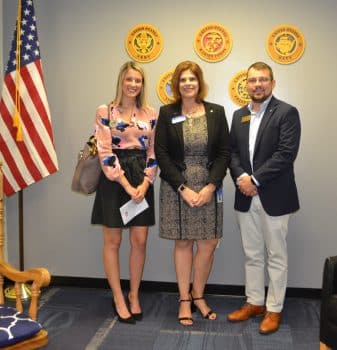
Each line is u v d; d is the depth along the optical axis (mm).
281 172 2541
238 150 2725
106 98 3320
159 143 2666
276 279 2664
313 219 3207
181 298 2811
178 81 2646
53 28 3316
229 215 3291
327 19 3061
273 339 2559
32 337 1688
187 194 2570
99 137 2617
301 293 3260
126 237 3387
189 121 2633
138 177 2648
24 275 1814
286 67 3129
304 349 2438
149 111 2734
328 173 3166
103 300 3184
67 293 3332
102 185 2691
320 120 3139
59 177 3432
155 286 3385
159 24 3211
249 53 3152
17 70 3053
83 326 2729
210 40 3170
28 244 3514
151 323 2777
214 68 3193
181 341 2527
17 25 3070
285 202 2600
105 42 3277
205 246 2779
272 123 2570
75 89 3344
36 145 3092
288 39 3102
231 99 3201
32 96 3070
